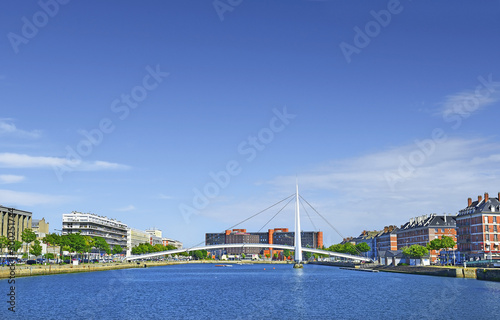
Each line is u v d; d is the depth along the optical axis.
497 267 156.88
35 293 112.69
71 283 143.88
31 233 195.62
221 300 104.88
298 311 87.25
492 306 88.00
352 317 80.19
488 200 196.38
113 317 80.62
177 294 118.06
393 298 104.25
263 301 102.81
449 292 109.94
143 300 104.06
